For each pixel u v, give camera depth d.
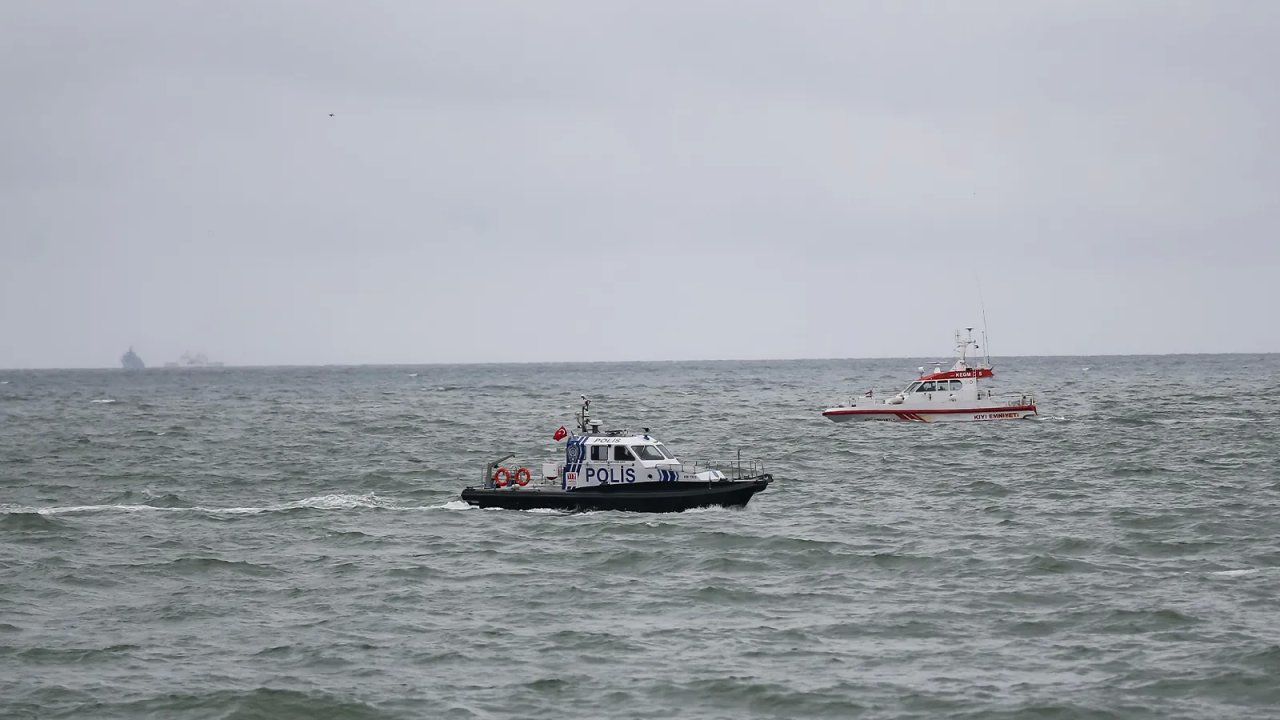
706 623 26.83
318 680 23.30
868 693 22.27
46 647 25.41
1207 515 38.75
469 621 27.19
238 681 23.28
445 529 37.81
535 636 25.97
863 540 35.62
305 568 32.66
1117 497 43.47
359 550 34.91
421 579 31.11
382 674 23.64
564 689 22.67
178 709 21.91
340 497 46.16
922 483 48.78
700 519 38.56
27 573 32.19
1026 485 47.28
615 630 26.30
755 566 32.09
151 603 29.08
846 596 28.98
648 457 39.66
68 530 38.53
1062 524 37.81
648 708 21.75
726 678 23.05
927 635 25.70
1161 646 24.47
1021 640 25.23
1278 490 44.50
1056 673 23.16
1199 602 27.67
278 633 26.42
